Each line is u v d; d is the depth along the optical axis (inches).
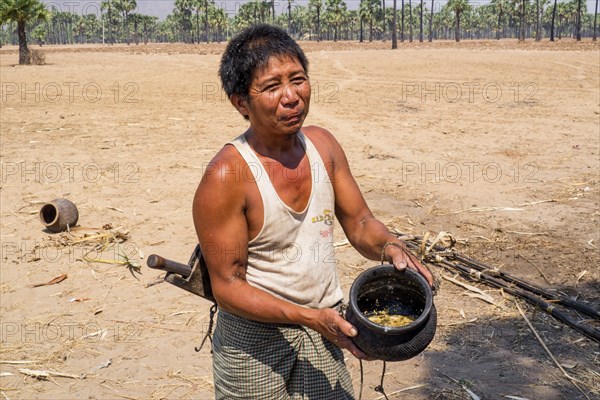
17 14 1337.4
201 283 103.2
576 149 438.9
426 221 296.8
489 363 179.3
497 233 280.1
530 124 528.1
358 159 419.2
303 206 98.4
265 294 93.2
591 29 7618.1
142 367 184.7
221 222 93.8
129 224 302.5
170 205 329.7
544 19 6889.8
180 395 171.2
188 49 2411.4
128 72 1056.8
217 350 103.0
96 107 649.0
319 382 100.6
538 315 205.0
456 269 237.8
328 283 102.4
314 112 597.9
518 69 999.6
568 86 764.0
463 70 999.0
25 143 476.4
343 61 1253.1
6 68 1203.9
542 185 353.7
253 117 93.4
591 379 170.2
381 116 575.2
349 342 90.8
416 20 7288.4
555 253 255.4
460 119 557.0
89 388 175.0
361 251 108.6
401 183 361.1
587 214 302.8
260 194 94.4
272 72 90.0
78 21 6673.2
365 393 166.7
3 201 338.6
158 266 97.4
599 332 188.5
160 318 213.3
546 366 177.2
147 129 529.0
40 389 175.0
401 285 99.4
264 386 99.6
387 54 1558.8
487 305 213.8
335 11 5078.7
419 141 471.8
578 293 220.1
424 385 169.5
